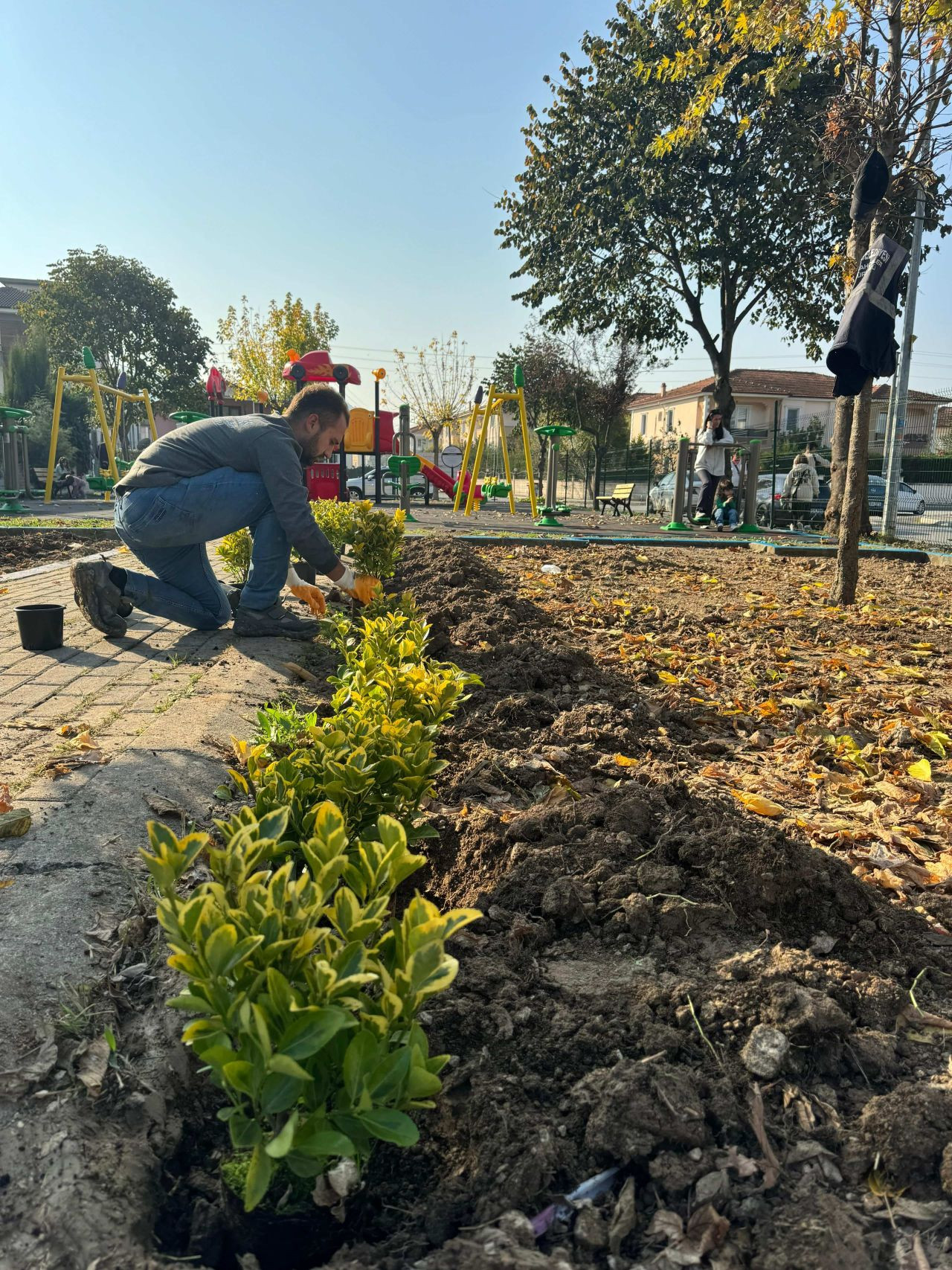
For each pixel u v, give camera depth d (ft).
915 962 6.98
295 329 129.08
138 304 147.02
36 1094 5.15
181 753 10.17
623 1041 5.84
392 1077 4.26
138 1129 5.13
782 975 6.31
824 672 16.76
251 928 4.43
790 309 82.38
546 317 85.66
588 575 30.22
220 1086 5.51
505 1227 4.56
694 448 59.67
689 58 33.55
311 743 9.76
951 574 31.99
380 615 16.63
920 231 47.67
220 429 16.26
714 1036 5.86
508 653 15.97
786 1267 4.35
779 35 29.09
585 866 7.75
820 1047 5.75
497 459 144.77
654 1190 4.84
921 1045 5.98
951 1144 4.92
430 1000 6.14
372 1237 4.81
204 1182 5.05
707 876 7.57
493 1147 5.00
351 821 7.41
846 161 30.78
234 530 16.85
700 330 82.02
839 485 49.78
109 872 7.41
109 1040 5.53
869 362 21.38
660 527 57.98
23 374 112.78
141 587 17.13
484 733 11.63
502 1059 5.73
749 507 55.83
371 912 4.92
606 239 75.92
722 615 21.89
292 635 17.28
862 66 29.09
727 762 11.75
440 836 8.84
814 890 7.45
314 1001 4.23
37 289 177.27
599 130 74.84
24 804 8.55
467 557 27.32
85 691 13.21
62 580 25.07
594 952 6.87
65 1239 4.26
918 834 9.42
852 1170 4.94
